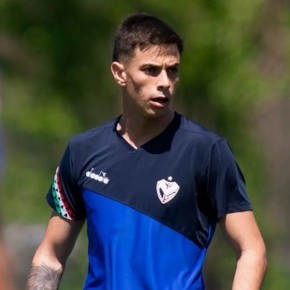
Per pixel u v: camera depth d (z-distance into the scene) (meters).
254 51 49.69
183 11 48.19
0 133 30.70
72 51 50.06
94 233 19.72
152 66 19.23
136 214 19.42
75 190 20.16
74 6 49.34
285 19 49.66
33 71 50.75
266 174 54.44
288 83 50.22
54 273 20.50
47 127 50.12
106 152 19.77
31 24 49.44
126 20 19.67
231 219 19.33
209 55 48.94
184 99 50.19
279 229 54.66
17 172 50.88
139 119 19.56
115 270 19.39
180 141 19.47
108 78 50.59
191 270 19.38
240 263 19.20
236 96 50.09
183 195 19.34
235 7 48.56
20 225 51.00
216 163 19.30
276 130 71.50
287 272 54.62
